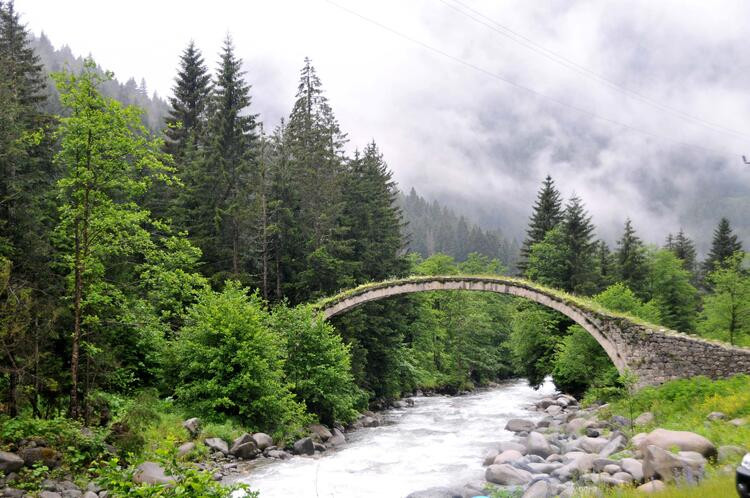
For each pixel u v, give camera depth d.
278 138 38.50
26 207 16.05
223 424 20.41
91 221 15.36
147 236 17.30
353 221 39.19
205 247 31.67
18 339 13.26
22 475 11.63
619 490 9.94
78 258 14.92
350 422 27.66
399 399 39.47
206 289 23.67
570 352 31.73
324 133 43.84
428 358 50.50
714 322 38.97
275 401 21.67
